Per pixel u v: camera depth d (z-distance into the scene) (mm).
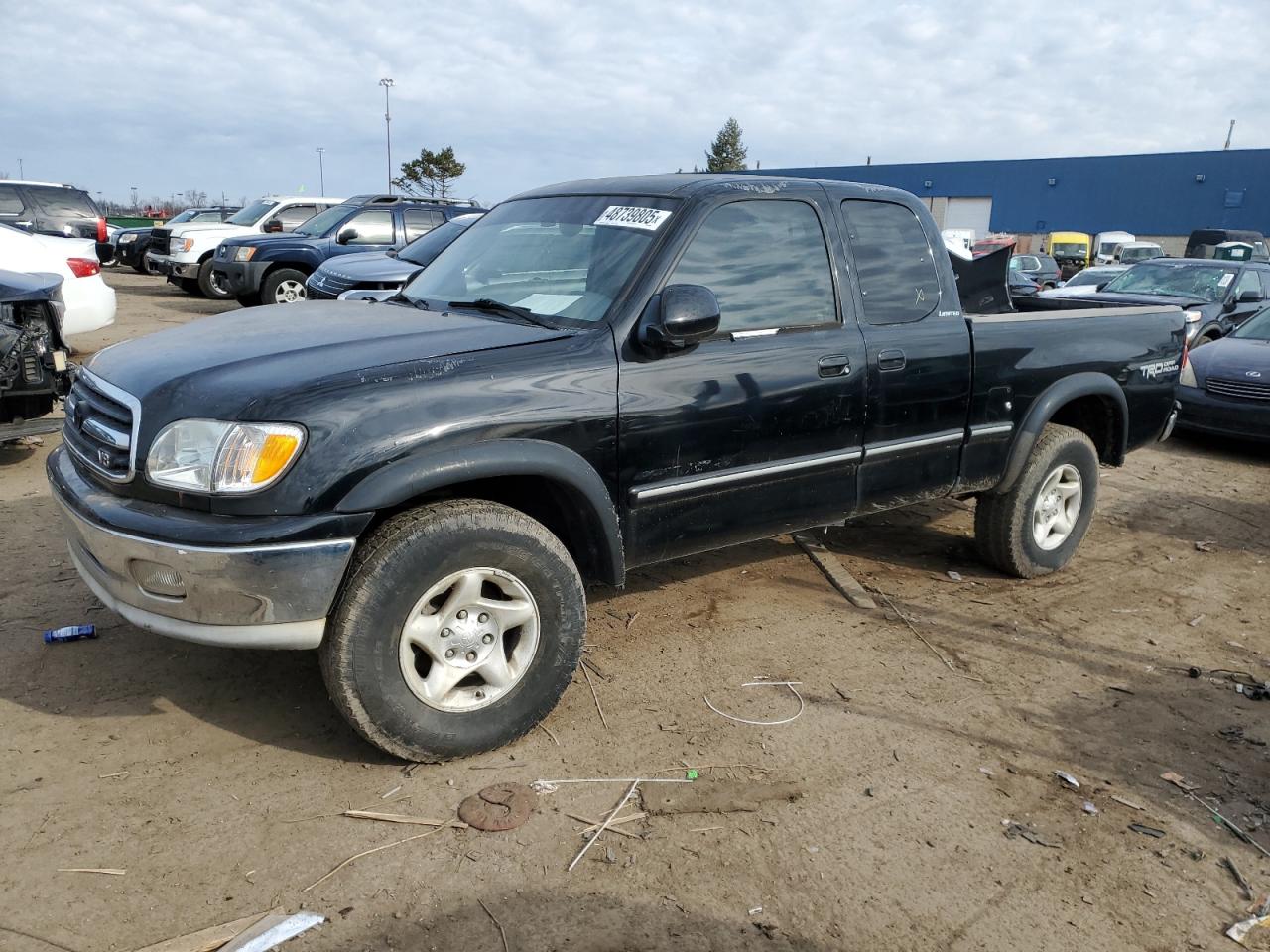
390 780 3018
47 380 6211
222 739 3205
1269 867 2832
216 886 2520
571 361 3232
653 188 3896
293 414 2756
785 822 2906
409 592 2879
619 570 3424
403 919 2436
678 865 2691
